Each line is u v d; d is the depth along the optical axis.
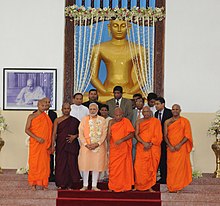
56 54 9.69
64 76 9.64
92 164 7.58
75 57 9.64
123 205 7.36
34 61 9.67
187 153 7.67
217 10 9.70
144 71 9.63
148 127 7.63
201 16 9.69
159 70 9.66
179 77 9.64
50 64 9.67
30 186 7.92
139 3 9.77
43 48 9.69
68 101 9.62
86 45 9.68
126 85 9.66
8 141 9.55
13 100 9.61
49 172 7.73
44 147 7.62
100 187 7.87
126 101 8.42
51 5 9.72
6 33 9.68
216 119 8.80
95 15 9.65
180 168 7.57
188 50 9.66
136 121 7.74
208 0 9.70
